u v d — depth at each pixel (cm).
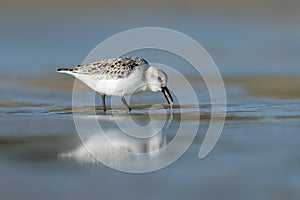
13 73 2234
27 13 3081
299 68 2273
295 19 3148
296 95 1775
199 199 857
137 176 970
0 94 1845
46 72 2247
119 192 889
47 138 1235
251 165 1017
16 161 1054
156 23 3058
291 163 1022
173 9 3244
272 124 1348
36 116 1486
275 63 2373
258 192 883
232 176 960
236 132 1268
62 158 1077
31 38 2783
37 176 966
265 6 3275
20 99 1761
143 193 884
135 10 3250
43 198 863
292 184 916
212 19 3139
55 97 1802
